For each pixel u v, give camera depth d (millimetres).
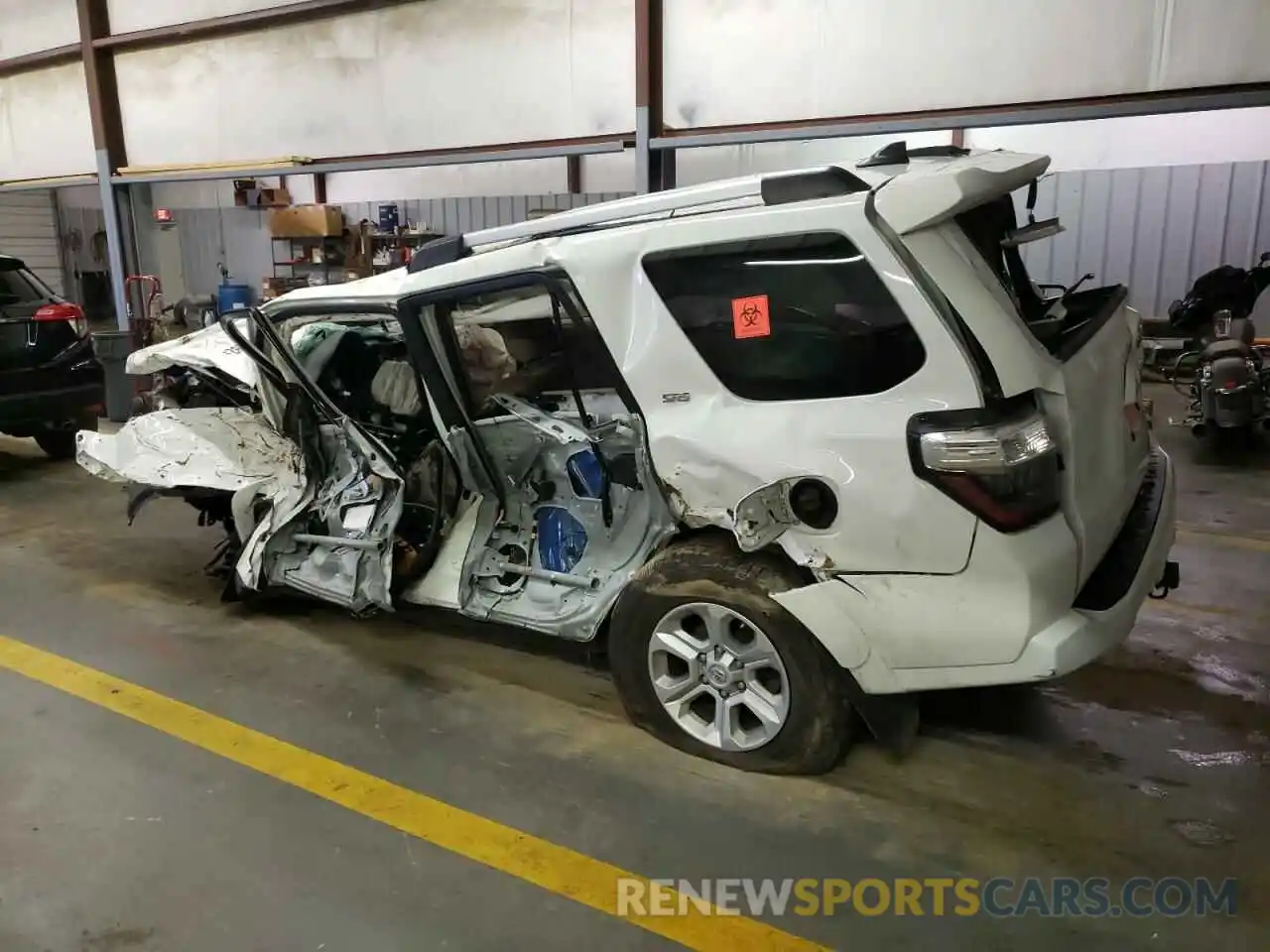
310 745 3195
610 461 3068
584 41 6582
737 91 6125
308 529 3945
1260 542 4992
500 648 3965
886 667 2631
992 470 2410
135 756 3141
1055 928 2291
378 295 3312
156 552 5258
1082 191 10523
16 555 5246
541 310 3432
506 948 2252
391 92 7527
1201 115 9422
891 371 2541
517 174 12797
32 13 9484
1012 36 5320
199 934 2316
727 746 2959
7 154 10375
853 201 2521
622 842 2639
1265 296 9969
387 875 2521
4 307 6840
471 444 3346
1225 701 3371
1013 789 2854
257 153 8383
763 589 2744
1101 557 2783
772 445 2670
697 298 2758
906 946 2246
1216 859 2523
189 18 8383
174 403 4898
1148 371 9602
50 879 2527
